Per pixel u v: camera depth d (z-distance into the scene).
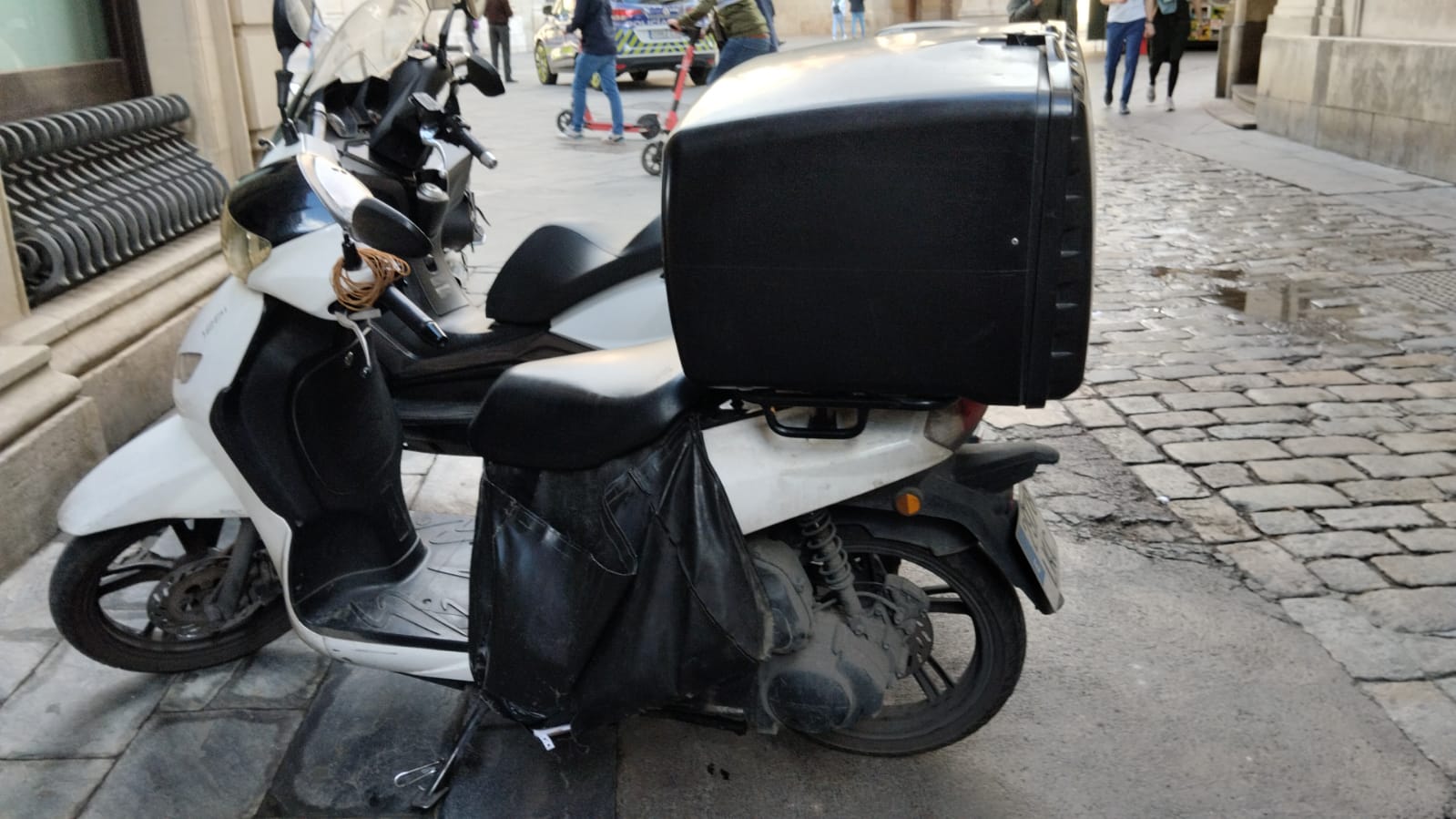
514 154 11.11
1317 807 2.52
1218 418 4.61
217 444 2.66
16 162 4.49
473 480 4.27
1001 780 2.63
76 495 2.77
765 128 1.93
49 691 2.99
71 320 4.29
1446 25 9.10
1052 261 1.86
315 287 2.48
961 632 3.21
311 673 3.06
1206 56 18.95
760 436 2.28
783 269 1.98
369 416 2.85
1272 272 6.68
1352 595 3.34
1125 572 3.49
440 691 2.96
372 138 3.73
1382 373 5.04
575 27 11.54
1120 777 2.63
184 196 5.43
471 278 6.51
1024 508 2.47
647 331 3.69
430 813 2.56
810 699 2.35
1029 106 1.81
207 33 5.84
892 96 1.90
